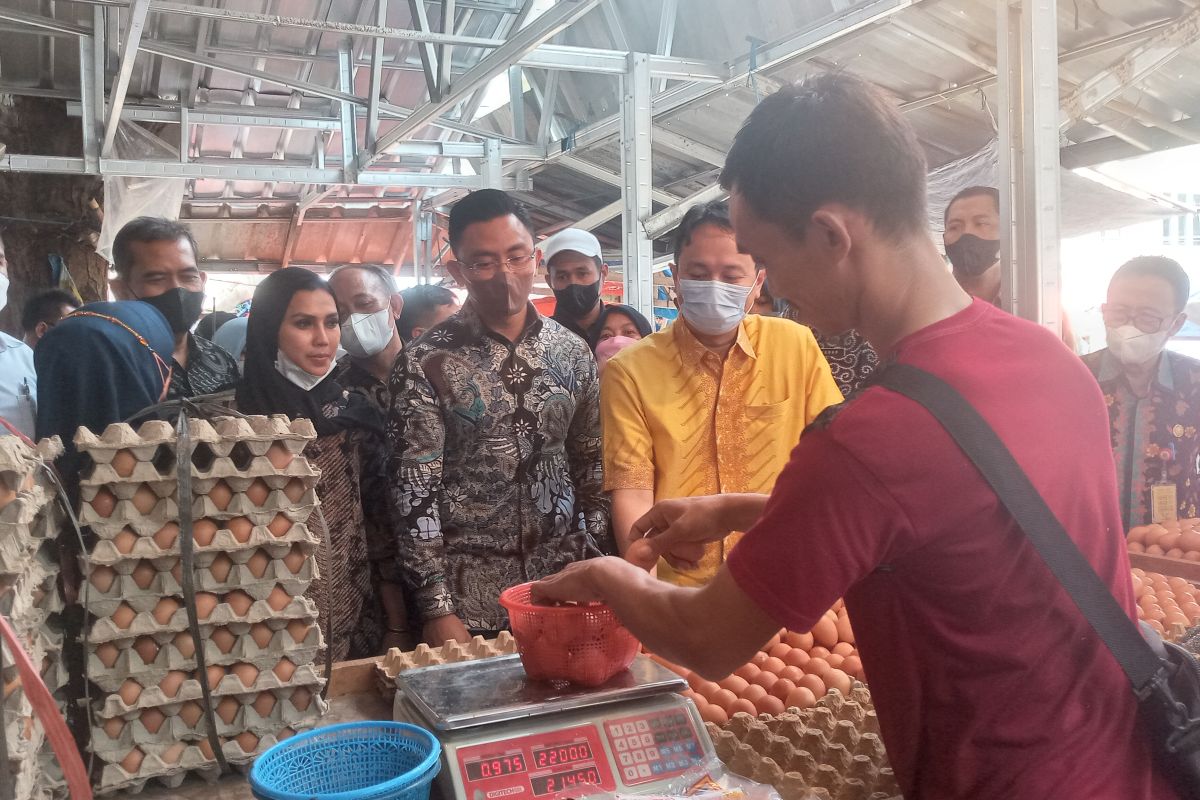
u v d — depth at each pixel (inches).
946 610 34.6
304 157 311.0
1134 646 34.1
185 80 244.2
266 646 52.4
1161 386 104.0
